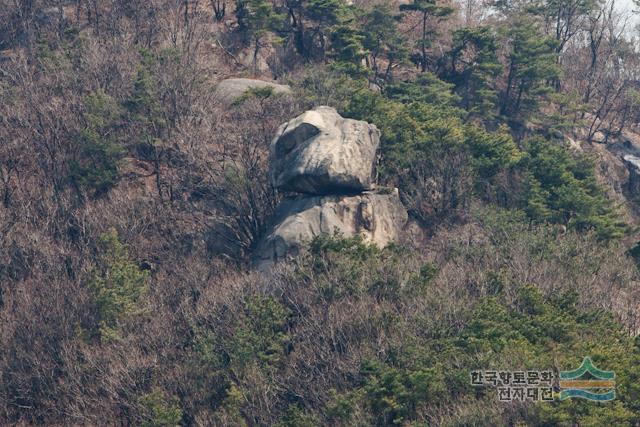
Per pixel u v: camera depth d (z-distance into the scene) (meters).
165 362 126.50
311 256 135.75
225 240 156.75
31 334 132.50
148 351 128.62
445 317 121.88
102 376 125.56
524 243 143.75
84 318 134.75
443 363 111.88
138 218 155.00
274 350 124.44
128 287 135.00
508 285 130.62
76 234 152.88
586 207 170.50
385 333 121.31
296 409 113.38
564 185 174.50
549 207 172.50
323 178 150.12
